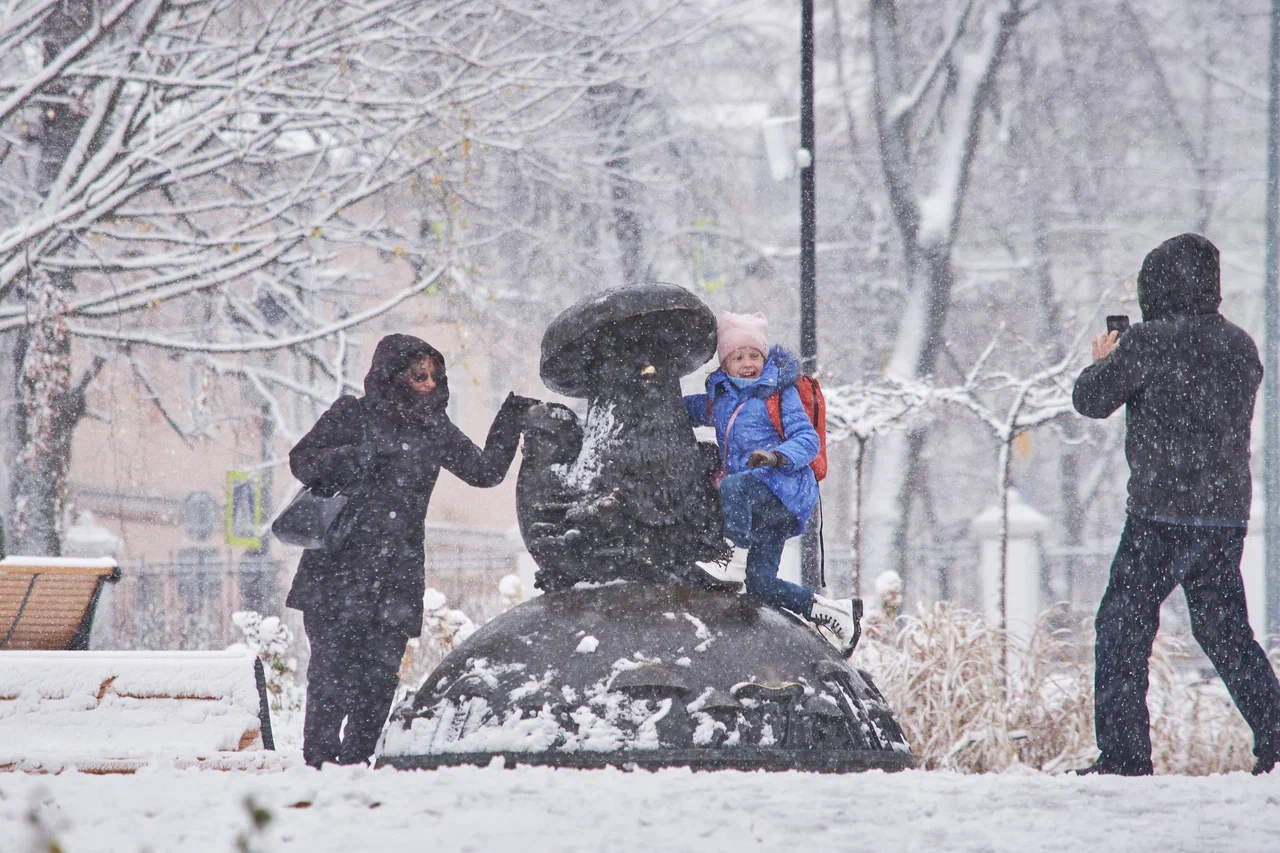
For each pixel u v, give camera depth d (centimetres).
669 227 6012
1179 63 7012
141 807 685
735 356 1120
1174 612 3550
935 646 1719
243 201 3812
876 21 6056
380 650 1132
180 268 3800
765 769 945
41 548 3434
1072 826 687
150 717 1112
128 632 3906
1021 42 6788
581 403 3281
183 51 3466
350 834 615
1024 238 6800
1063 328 6619
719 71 6306
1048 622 1845
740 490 1062
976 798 779
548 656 978
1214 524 1148
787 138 3052
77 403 3731
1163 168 6894
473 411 6581
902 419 2581
